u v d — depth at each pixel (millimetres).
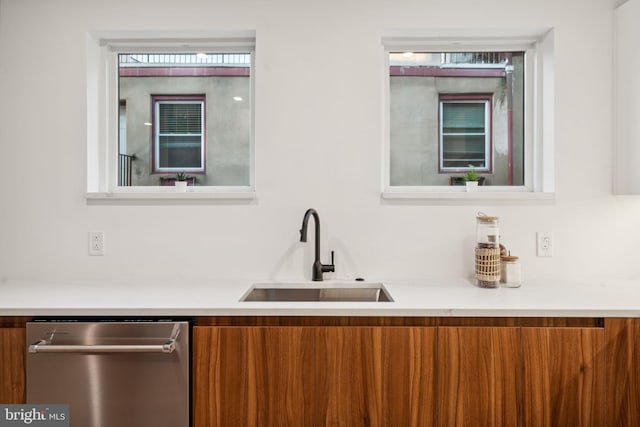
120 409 1420
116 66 2146
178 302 1521
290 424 1418
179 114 2150
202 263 1999
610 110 1955
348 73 1972
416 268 1993
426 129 2127
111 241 2000
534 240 1978
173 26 1986
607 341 1411
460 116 2131
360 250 1986
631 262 1965
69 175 1991
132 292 1707
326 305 1446
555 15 1958
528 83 2109
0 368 1438
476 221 1969
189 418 1424
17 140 1987
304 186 1981
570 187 1969
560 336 1411
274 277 1991
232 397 1421
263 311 1422
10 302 1521
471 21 1968
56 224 1995
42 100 1986
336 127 1977
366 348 1414
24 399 1436
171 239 1998
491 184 2135
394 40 2092
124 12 1987
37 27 1981
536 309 1413
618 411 1404
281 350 1418
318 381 1416
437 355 1414
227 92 2141
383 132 2088
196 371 1424
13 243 1995
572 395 1407
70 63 1988
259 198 1985
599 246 1968
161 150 2148
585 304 1475
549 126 1999
